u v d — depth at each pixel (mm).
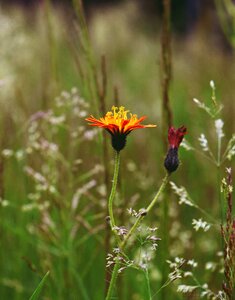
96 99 3660
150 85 8898
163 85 3486
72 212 3848
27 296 4078
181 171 5371
